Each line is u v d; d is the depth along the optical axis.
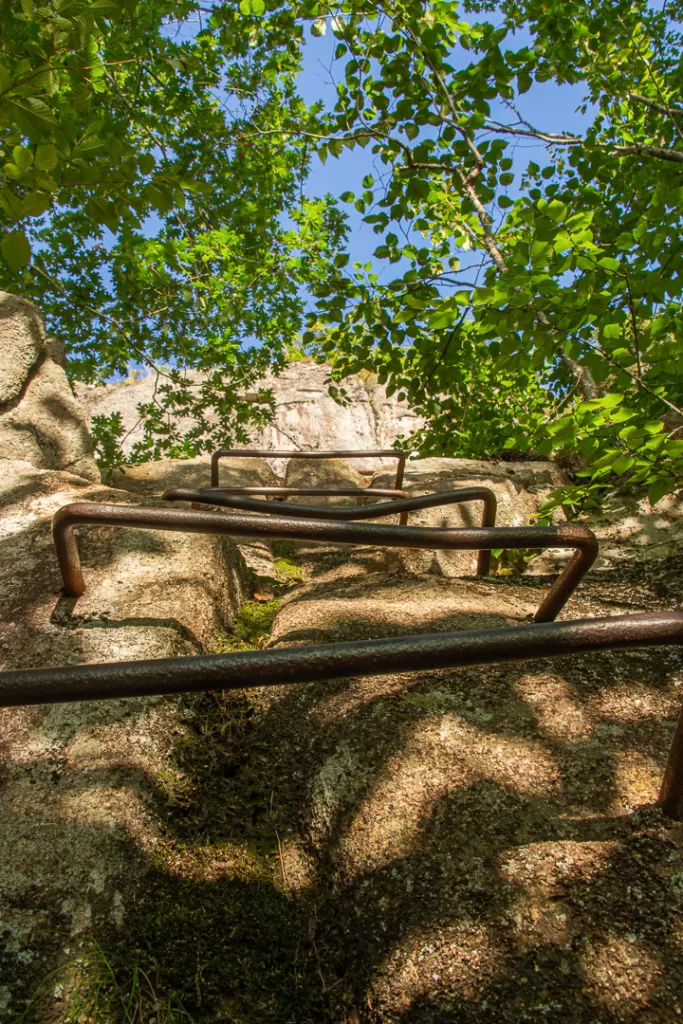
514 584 2.45
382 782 1.47
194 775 1.58
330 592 2.51
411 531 1.72
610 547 3.08
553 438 2.33
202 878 1.37
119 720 1.58
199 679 1.03
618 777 1.42
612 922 1.15
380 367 4.72
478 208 4.30
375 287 4.45
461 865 1.28
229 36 5.39
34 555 2.27
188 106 6.32
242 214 7.34
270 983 1.22
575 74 4.58
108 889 1.28
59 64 2.33
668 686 1.68
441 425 5.44
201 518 1.78
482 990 1.11
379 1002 1.15
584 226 2.27
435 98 4.33
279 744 1.67
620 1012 1.04
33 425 3.49
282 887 1.39
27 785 1.44
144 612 1.94
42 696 1.01
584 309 2.38
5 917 1.22
